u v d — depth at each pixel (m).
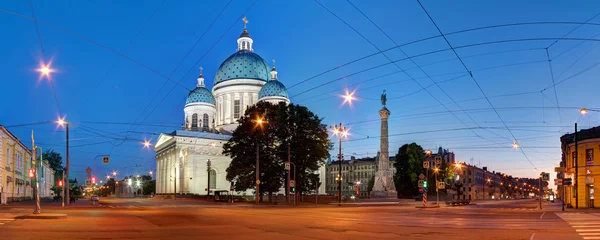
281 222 24.27
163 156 132.50
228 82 127.06
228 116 126.31
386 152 78.25
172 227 20.62
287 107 65.19
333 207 51.25
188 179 111.81
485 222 24.06
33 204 57.47
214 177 116.75
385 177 77.31
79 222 23.36
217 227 20.78
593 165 46.41
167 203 66.94
